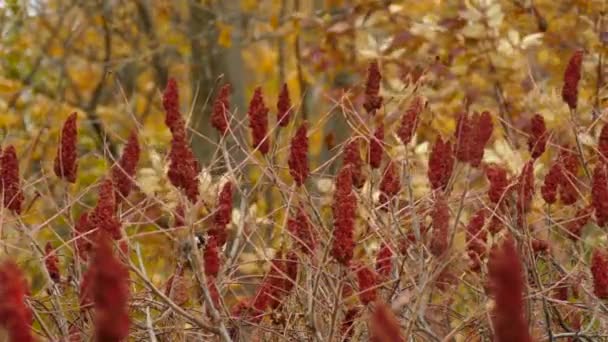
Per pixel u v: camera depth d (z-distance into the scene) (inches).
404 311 146.3
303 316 147.3
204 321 135.2
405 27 352.8
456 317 164.4
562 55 303.3
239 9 410.0
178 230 148.6
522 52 279.7
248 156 154.6
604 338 153.7
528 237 143.3
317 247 145.7
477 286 157.2
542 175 209.2
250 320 146.9
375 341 78.4
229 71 392.2
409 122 154.6
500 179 150.6
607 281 125.3
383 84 283.0
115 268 69.2
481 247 147.6
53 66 493.4
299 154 148.2
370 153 152.8
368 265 140.8
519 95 275.0
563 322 159.2
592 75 280.1
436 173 142.5
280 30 406.6
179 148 133.8
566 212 189.3
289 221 163.8
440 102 272.2
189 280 150.5
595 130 223.8
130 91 490.6
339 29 361.4
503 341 63.1
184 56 463.5
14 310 72.9
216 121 157.9
